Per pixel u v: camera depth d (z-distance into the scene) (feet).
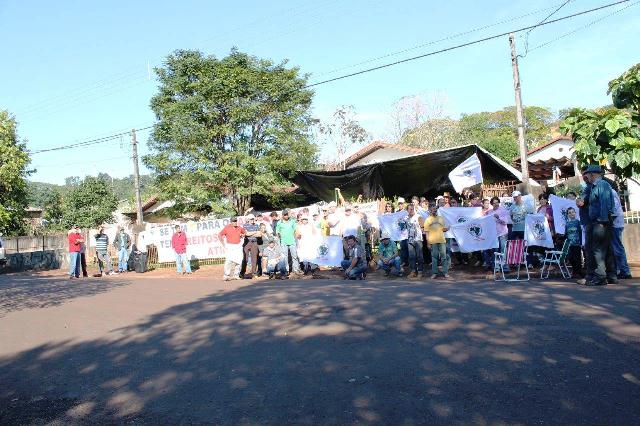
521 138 59.67
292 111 78.59
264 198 86.22
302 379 17.81
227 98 75.36
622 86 35.78
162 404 16.81
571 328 21.12
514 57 59.72
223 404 16.29
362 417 14.44
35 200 147.23
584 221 31.14
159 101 76.84
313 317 26.94
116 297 40.19
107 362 22.16
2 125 80.02
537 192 63.46
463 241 42.57
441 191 75.41
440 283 36.22
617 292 27.68
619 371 16.37
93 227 126.93
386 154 92.84
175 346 23.71
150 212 111.75
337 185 75.66
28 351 25.20
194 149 75.51
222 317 29.07
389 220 48.47
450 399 15.16
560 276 36.83
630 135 35.09
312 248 49.21
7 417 16.85
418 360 18.70
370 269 50.52
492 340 20.34
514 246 35.88
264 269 53.47
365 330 23.35
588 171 30.60
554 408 14.12
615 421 13.20
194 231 69.00
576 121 37.04
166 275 61.05
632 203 47.60
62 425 15.89
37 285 53.01
